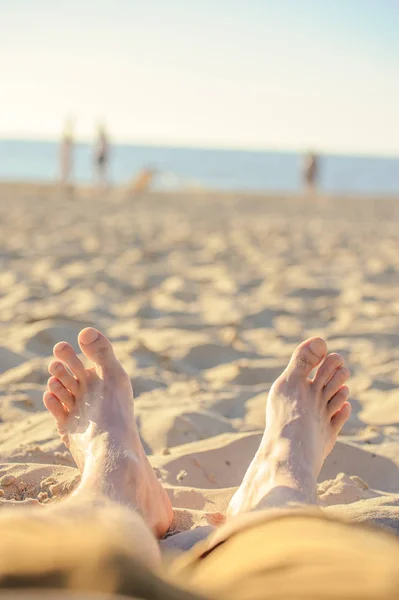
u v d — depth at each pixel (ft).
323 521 3.12
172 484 6.61
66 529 2.49
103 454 5.51
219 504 6.18
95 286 15.72
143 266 19.01
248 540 3.06
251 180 104.12
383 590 2.26
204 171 128.67
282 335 12.25
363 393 9.40
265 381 9.86
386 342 12.06
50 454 6.82
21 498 6.02
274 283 16.76
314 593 2.30
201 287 16.46
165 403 8.57
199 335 11.89
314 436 5.97
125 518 3.40
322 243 24.86
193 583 2.77
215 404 8.66
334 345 11.71
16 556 2.24
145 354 10.71
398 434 8.00
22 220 28.71
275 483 5.29
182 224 29.63
